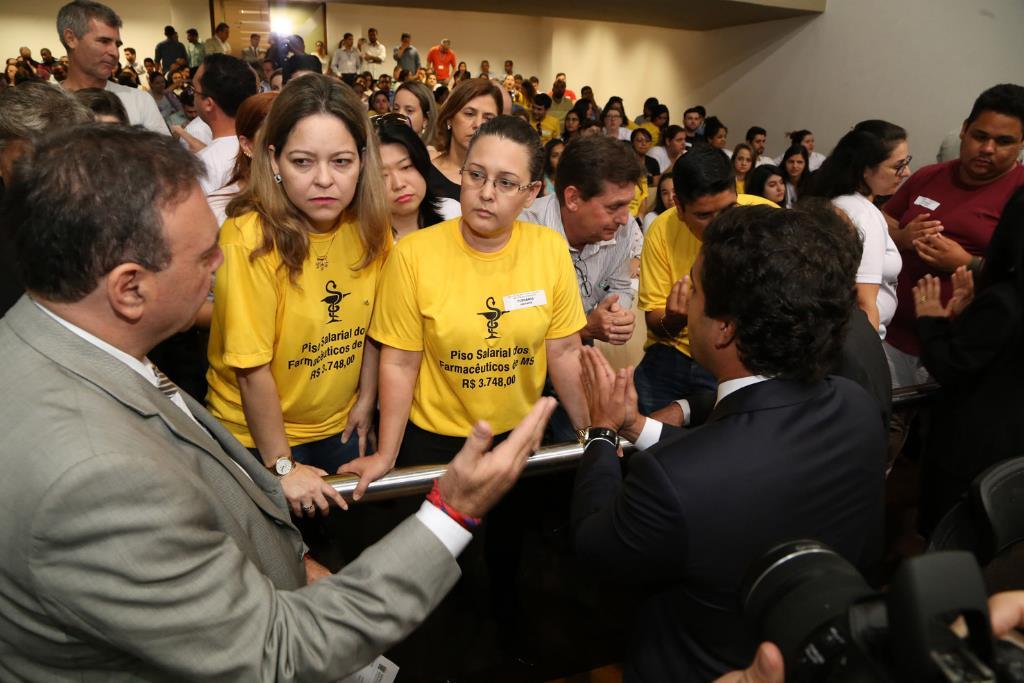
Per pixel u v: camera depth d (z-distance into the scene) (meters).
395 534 0.79
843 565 0.57
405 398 1.39
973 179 2.27
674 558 0.78
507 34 16.06
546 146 4.57
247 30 14.51
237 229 1.22
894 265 2.04
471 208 1.28
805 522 0.79
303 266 1.31
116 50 2.96
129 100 3.26
